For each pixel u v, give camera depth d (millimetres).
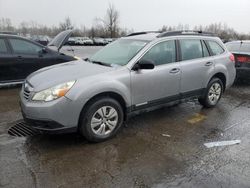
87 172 3574
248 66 8508
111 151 4141
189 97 5703
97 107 4270
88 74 4305
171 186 3314
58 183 3330
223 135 4824
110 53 5281
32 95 4090
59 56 8375
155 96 5031
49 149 4156
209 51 6055
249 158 4008
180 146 4355
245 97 7508
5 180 3348
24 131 4793
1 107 6102
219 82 6320
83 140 4465
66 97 3973
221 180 3443
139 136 4691
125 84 4539
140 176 3508
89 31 55406
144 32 5992
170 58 5273
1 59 7371
